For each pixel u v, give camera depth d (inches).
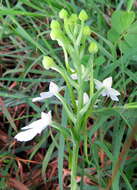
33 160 10.3
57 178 9.7
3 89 11.2
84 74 6.5
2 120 11.1
